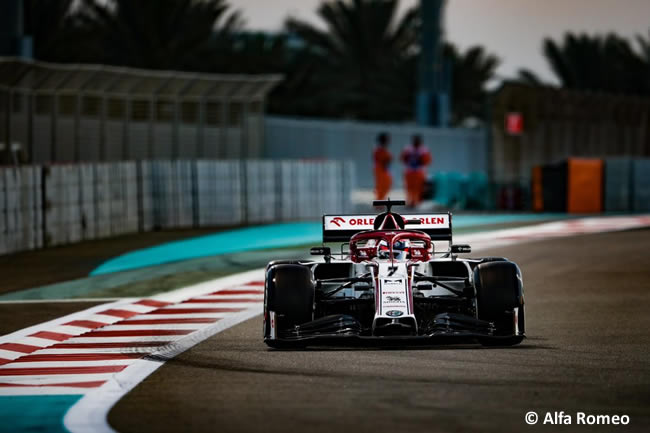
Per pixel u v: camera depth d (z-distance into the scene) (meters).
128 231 87.94
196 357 37.03
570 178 105.50
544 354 35.81
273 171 100.50
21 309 50.16
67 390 32.50
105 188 84.25
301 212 103.38
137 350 39.28
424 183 119.44
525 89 121.94
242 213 98.06
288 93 195.62
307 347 37.94
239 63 180.75
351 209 108.31
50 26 153.00
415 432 25.67
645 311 46.56
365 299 37.59
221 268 64.62
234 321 45.62
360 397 29.48
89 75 98.88
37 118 96.19
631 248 71.38
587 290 53.44
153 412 28.80
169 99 109.88
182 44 173.50
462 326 35.69
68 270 64.50
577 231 84.31
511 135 120.50
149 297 53.66
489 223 93.12
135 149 106.88
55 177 77.44
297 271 37.00
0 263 67.81
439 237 41.66
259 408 28.61
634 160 108.50
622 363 34.25
